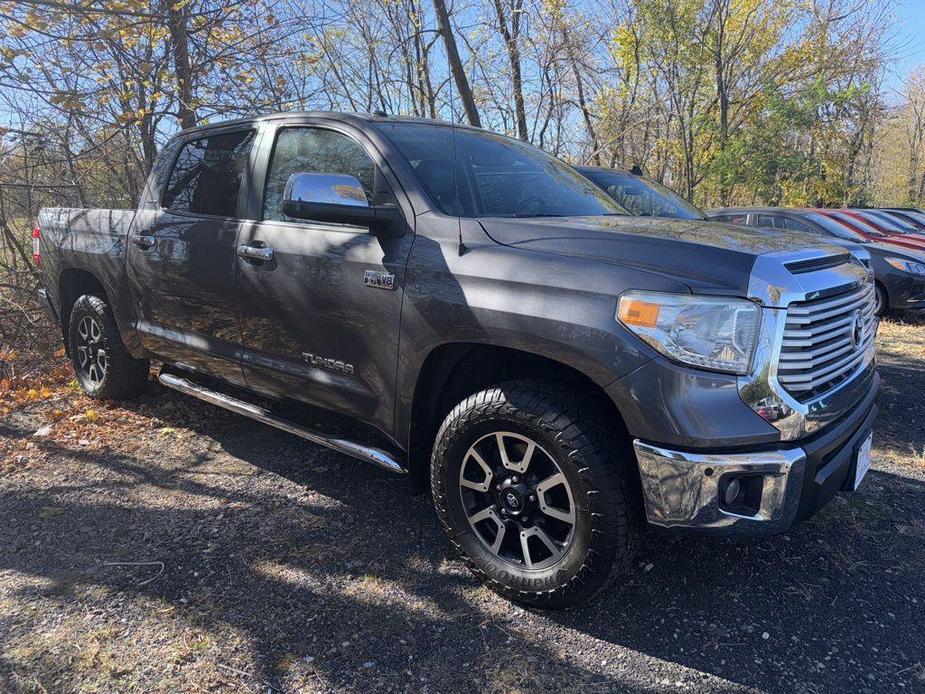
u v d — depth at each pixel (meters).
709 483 2.11
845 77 16.91
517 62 10.55
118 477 3.62
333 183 2.65
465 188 2.99
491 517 2.58
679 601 2.57
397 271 2.71
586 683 2.15
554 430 2.28
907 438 4.31
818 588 2.67
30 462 3.80
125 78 6.16
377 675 2.17
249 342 3.43
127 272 4.14
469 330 2.47
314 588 2.64
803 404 2.19
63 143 6.60
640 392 2.12
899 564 2.84
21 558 2.85
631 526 2.27
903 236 9.12
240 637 2.34
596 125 15.02
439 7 8.69
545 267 2.36
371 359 2.85
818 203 17.41
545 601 2.44
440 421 2.85
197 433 4.23
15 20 4.83
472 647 2.31
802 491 2.18
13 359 5.72
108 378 4.55
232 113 7.12
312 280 3.02
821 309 2.31
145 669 2.18
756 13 15.69
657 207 7.41
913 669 2.22
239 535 3.03
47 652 2.26
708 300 2.10
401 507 3.30
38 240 4.97
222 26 6.75
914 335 7.73
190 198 3.85
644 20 14.74
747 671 2.21
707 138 15.90
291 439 4.15
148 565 2.79
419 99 10.76
